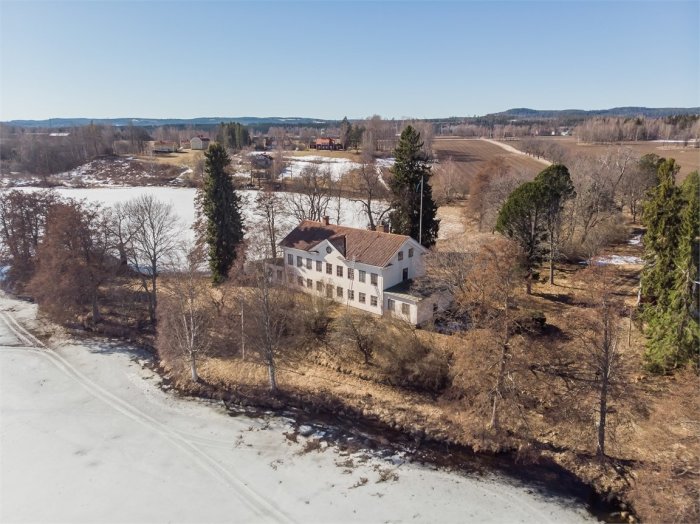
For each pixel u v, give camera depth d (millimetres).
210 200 59500
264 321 40438
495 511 28406
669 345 35344
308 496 29656
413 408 37938
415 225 63594
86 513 28141
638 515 27469
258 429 36625
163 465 32469
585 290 46125
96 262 53094
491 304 33938
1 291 65750
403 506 28828
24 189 133125
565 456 32344
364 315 45875
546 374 36625
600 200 65125
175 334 44531
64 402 39969
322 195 83750
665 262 37312
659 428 31500
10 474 31359
